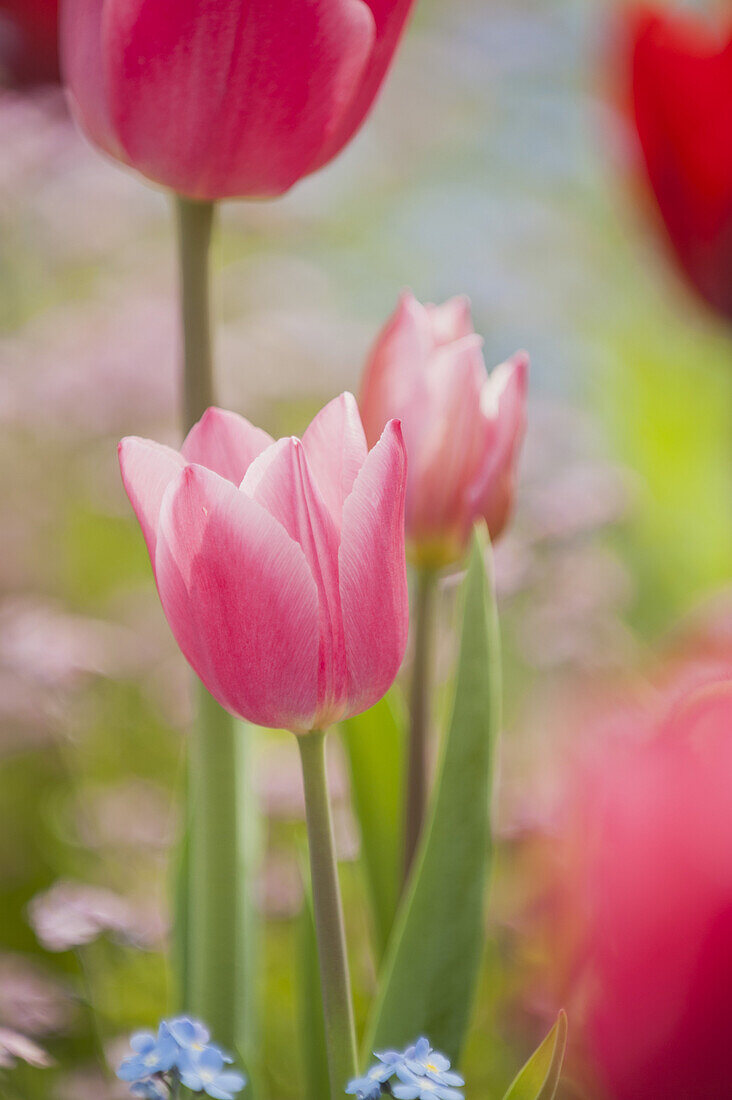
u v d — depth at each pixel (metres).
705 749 0.48
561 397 2.03
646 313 1.92
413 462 0.62
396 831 0.65
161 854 1.07
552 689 1.22
